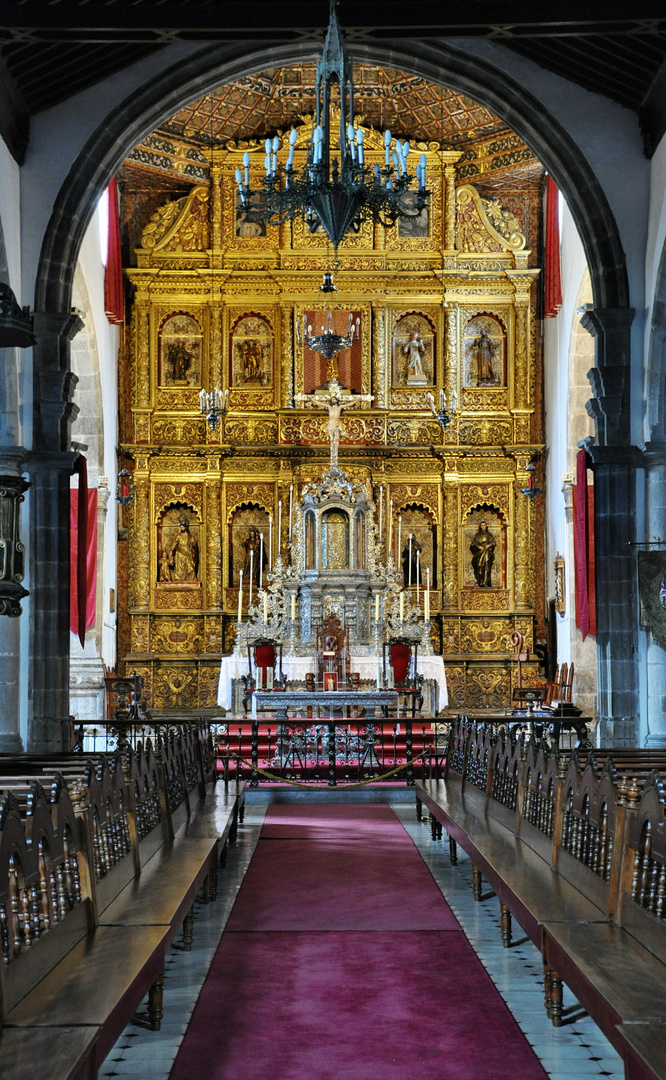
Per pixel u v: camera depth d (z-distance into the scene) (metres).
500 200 28.02
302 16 14.60
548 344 27.33
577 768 8.04
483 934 8.95
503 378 27.73
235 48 16.98
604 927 6.52
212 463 26.98
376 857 12.46
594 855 7.32
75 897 6.39
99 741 22.55
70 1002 5.09
